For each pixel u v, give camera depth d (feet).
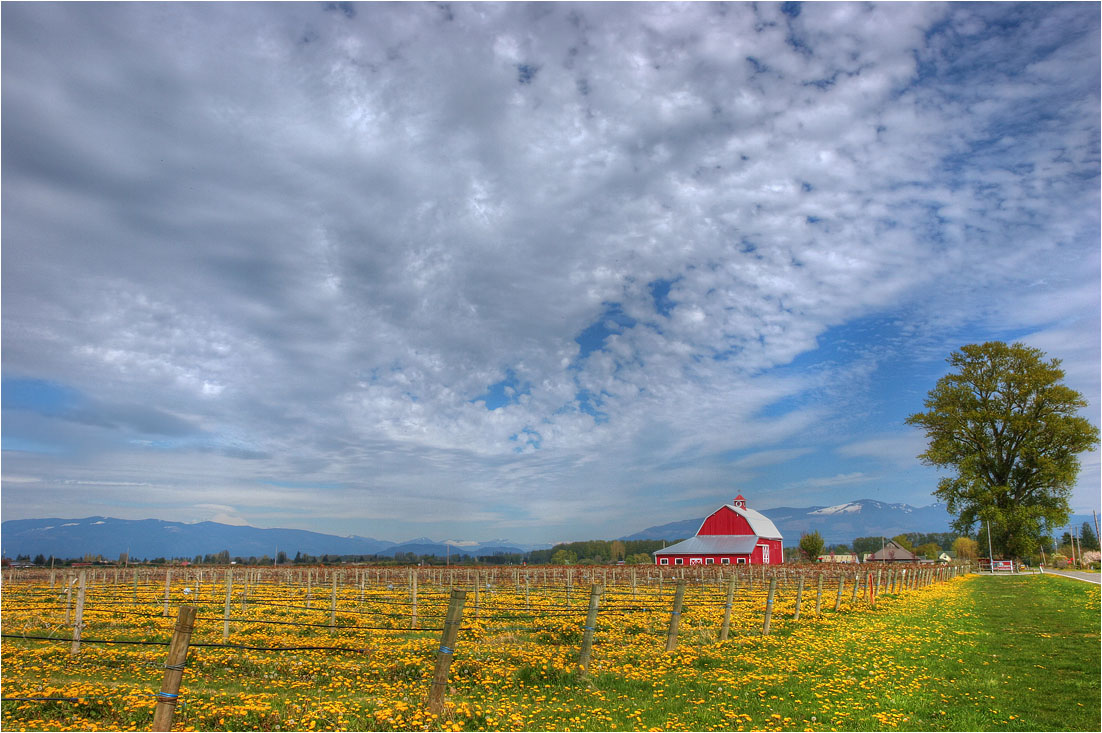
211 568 245.45
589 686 43.70
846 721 35.68
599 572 212.02
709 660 51.67
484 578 202.59
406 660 50.98
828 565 220.43
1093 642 61.62
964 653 56.59
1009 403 241.96
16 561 327.06
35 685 42.57
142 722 35.12
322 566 277.44
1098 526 325.01
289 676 47.44
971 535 258.98
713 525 304.91
